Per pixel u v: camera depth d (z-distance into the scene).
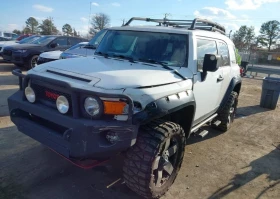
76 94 2.49
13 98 3.14
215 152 4.54
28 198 2.88
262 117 7.13
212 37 4.29
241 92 10.87
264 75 18.62
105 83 2.58
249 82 14.34
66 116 2.56
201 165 4.01
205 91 3.84
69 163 3.65
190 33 3.63
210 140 5.07
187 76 3.36
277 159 4.46
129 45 3.82
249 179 3.73
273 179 3.79
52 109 2.75
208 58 3.44
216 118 5.41
